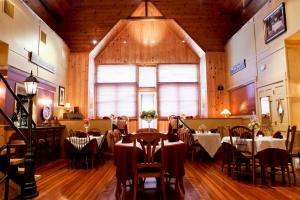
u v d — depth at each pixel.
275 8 5.86
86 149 5.40
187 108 10.24
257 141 4.09
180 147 3.44
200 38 9.36
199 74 10.34
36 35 6.35
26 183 3.20
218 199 3.13
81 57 8.99
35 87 3.36
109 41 10.20
